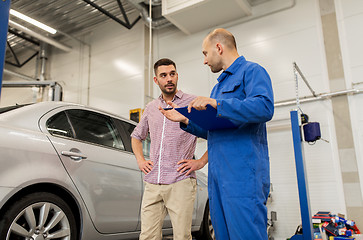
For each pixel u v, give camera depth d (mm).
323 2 5008
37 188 1766
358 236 2797
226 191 1218
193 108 1130
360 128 4402
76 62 7656
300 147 2705
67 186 1857
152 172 1812
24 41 8266
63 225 1851
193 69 5977
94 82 7207
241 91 1298
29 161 1693
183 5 5309
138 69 6562
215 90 1431
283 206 4707
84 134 2152
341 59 4703
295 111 2801
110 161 2195
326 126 4609
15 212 1612
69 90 7570
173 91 1942
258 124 1293
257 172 1222
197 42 6062
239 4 5215
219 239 1291
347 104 4543
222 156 1267
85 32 7660
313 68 4871
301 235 2582
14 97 8016
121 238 2219
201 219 2963
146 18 6098
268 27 5371
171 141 1819
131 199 2279
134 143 2049
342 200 4340
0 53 1058
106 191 2100
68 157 1917
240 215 1171
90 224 1977
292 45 5109
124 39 6965
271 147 4945
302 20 5113
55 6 6609
